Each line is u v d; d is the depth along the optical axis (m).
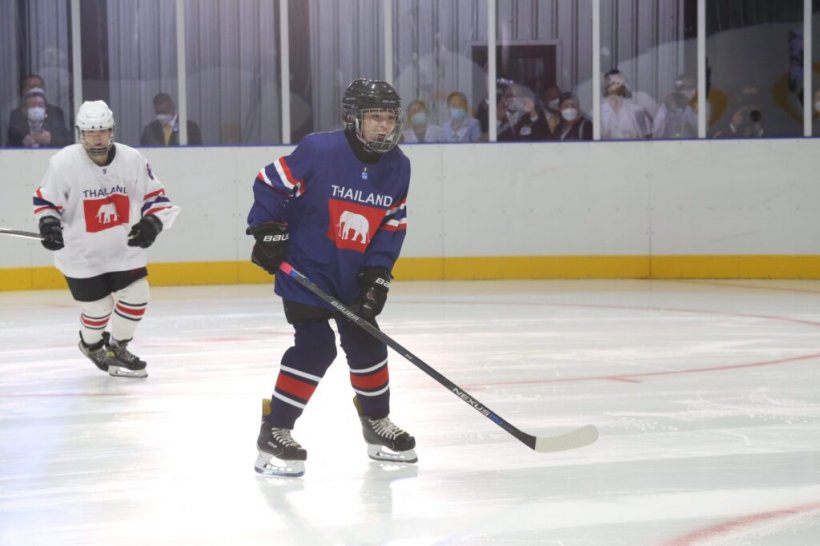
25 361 14.69
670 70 27.19
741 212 26.81
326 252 8.57
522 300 21.91
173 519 7.29
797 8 27.00
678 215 26.88
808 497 7.71
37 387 12.66
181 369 13.80
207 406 11.37
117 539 6.86
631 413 10.75
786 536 6.80
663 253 26.94
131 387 12.58
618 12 27.14
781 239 26.78
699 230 26.88
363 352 8.80
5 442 9.78
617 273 27.00
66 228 13.09
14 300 23.16
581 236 26.95
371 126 8.31
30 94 26.44
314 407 11.10
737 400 11.37
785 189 26.73
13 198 25.81
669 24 27.11
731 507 7.47
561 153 26.88
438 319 18.77
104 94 26.89
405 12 27.25
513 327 17.66
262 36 27.23
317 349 8.52
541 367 13.66
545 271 26.97
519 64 27.19
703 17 26.97
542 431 9.97
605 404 11.23
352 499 7.75
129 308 13.23
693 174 26.81
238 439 9.78
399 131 8.48
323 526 7.10
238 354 15.02
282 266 8.55
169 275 26.38
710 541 6.71
